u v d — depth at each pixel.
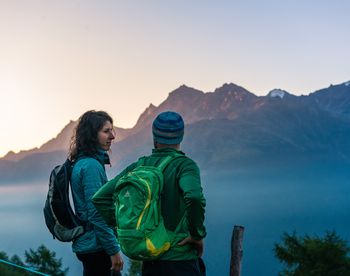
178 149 3.06
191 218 2.71
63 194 3.62
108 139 3.76
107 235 3.47
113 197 2.94
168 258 2.79
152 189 2.77
